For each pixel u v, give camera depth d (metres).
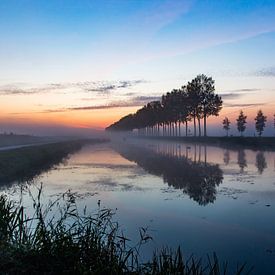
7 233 7.73
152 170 31.48
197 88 78.88
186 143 87.69
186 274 7.04
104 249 7.10
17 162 34.16
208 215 14.53
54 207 15.15
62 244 7.15
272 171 28.06
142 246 10.48
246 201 16.98
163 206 16.41
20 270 6.27
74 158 49.94
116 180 25.77
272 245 10.59
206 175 26.84
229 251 10.11
